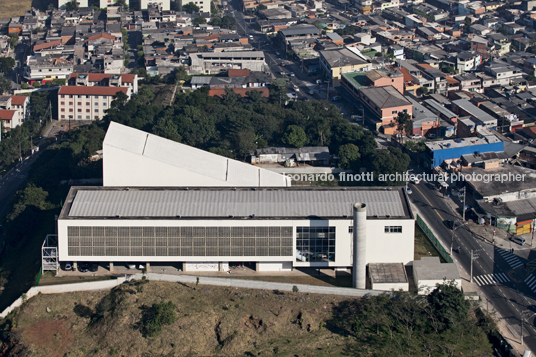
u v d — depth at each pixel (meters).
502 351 157.00
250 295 169.38
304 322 161.38
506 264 194.25
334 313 165.00
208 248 177.75
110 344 154.75
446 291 163.38
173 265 184.50
